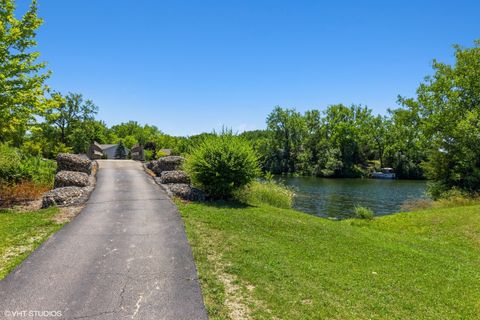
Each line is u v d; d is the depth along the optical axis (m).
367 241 10.29
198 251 7.56
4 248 7.27
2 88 12.23
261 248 8.27
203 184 14.57
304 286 6.28
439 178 25.02
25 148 35.38
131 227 9.13
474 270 8.70
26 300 5.11
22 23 13.22
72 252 7.13
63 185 14.52
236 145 14.41
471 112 22.78
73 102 58.19
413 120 27.12
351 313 5.46
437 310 6.01
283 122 76.25
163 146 99.81
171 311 4.97
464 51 24.31
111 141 97.88
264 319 4.98
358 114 74.75
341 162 67.25
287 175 72.00
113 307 5.01
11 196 13.40
